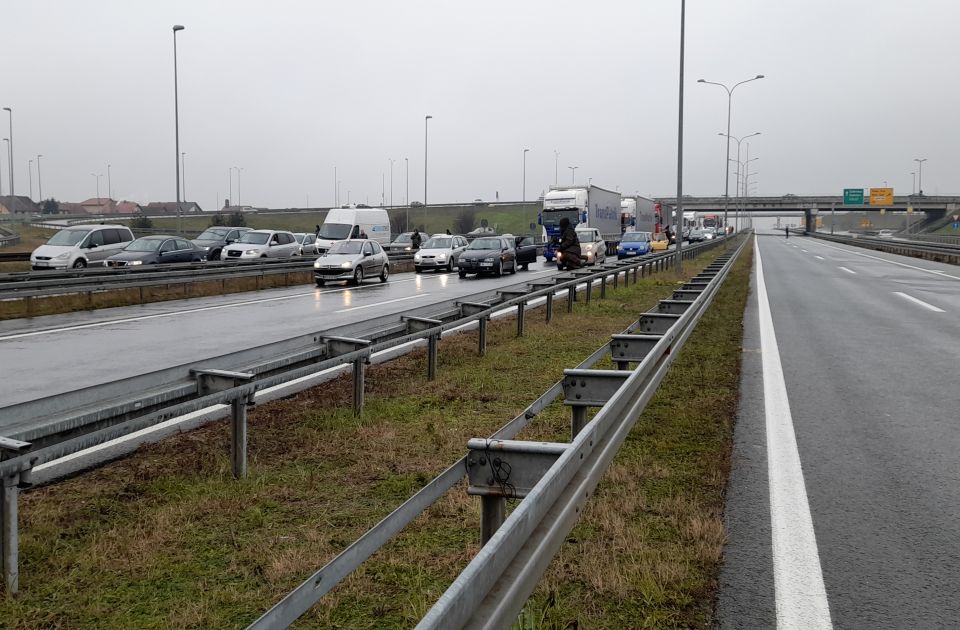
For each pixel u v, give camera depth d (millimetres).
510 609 2330
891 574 3898
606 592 3582
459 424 6812
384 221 41344
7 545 3615
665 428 6629
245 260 27484
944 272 31859
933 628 3357
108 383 5199
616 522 4359
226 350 12188
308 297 22516
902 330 13758
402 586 3664
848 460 5887
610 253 52406
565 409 7484
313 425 6742
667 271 30859
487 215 153250
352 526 4449
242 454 5301
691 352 10641
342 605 3486
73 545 4195
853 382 8977
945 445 6328
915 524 4590
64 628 3303
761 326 14156
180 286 23812
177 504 4785
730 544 4262
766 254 50062
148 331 14625
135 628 3305
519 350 11133
